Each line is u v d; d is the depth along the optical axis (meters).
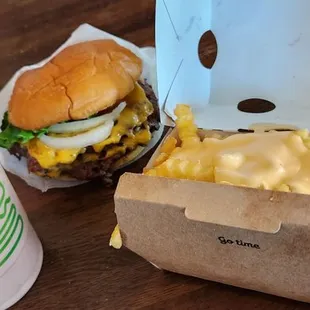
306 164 0.19
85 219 0.26
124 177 0.18
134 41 0.34
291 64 0.23
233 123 0.23
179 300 0.22
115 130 0.27
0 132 0.29
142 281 0.23
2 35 0.39
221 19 0.23
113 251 0.24
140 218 0.18
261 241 0.17
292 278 0.18
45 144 0.27
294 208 0.16
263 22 0.23
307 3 0.22
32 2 0.40
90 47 0.27
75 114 0.25
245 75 0.24
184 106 0.23
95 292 0.23
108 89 0.26
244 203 0.17
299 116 0.23
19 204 0.23
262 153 0.19
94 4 0.38
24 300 0.23
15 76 0.33
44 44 0.37
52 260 0.25
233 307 0.21
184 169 0.20
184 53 0.23
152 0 0.37
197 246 0.19
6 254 0.22
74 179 0.28
